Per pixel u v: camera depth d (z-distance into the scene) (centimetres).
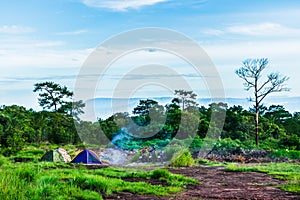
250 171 1811
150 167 1789
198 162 2186
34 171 1202
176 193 1199
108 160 1939
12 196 935
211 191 1259
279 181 1502
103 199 1056
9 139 2392
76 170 1533
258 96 3491
